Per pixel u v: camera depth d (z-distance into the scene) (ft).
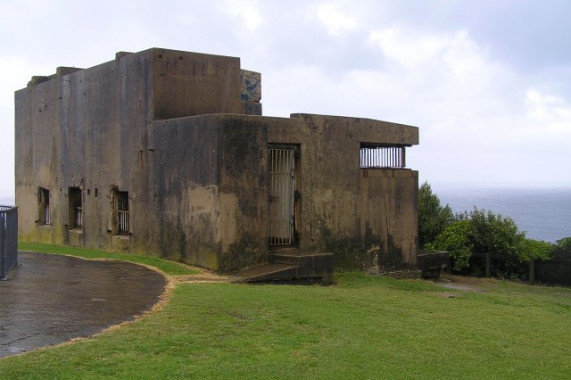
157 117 56.54
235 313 33.24
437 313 40.37
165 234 55.31
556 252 74.59
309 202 55.26
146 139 57.67
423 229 85.66
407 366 27.04
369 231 60.13
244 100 69.82
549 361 30.91
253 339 28.76
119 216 64.03
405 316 37.96
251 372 24.07
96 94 66.18
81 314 30.99
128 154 60.59
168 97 57.06
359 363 26.61
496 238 76.59
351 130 58.54
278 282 49.03
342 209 57.82
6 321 29.07
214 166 49.26
